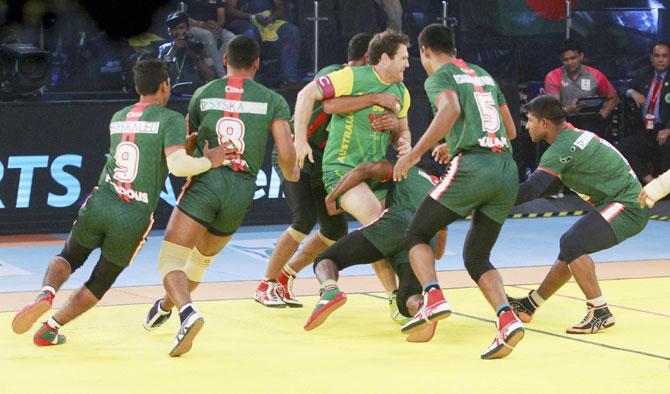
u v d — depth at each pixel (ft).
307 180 60.44
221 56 98.53
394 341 53.31
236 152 51.42
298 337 54.19
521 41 114.62
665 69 104.83
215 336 54.29
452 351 51.16
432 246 55.31
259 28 102.42
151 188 49.80
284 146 52.16
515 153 102.94
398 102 55.88
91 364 48.26
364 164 55.62
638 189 56.49
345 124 56.18
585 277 55.16
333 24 105.09
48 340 51.57
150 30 97.86
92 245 50.55
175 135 49.21
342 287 67.92
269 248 84.64
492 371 47.21
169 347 51.72
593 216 56.13
